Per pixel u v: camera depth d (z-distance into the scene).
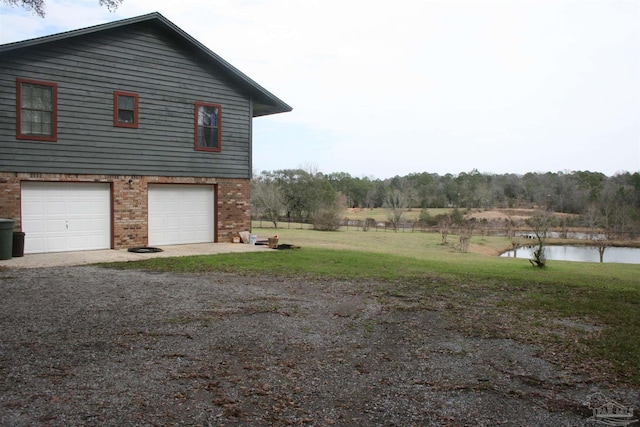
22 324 6.44
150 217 16.33
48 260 12.84
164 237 16.70
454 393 4.63
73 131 14.39
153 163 16.11
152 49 15.98
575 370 5.30
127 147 15.49
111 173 15.18
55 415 3.89
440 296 9.20
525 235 42.31
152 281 9.98
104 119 14.98
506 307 8.33
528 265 17.53
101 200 15.20
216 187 17.80
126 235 15.60
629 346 6.13
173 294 8.66
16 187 13.48
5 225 12.73
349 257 15.23
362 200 64.50
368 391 4.62
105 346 5.64
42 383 4.52
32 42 13.30
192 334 6.21
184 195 17.16
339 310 7.80
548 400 4.51
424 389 4.71
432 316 7.57
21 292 8.56
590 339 6.41
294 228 42.34
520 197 59.78
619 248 37.47
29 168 13.65
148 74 15.90
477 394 4.62
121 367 5.00
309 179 47.81
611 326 7.15
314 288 9.69
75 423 3.77
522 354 5.80
